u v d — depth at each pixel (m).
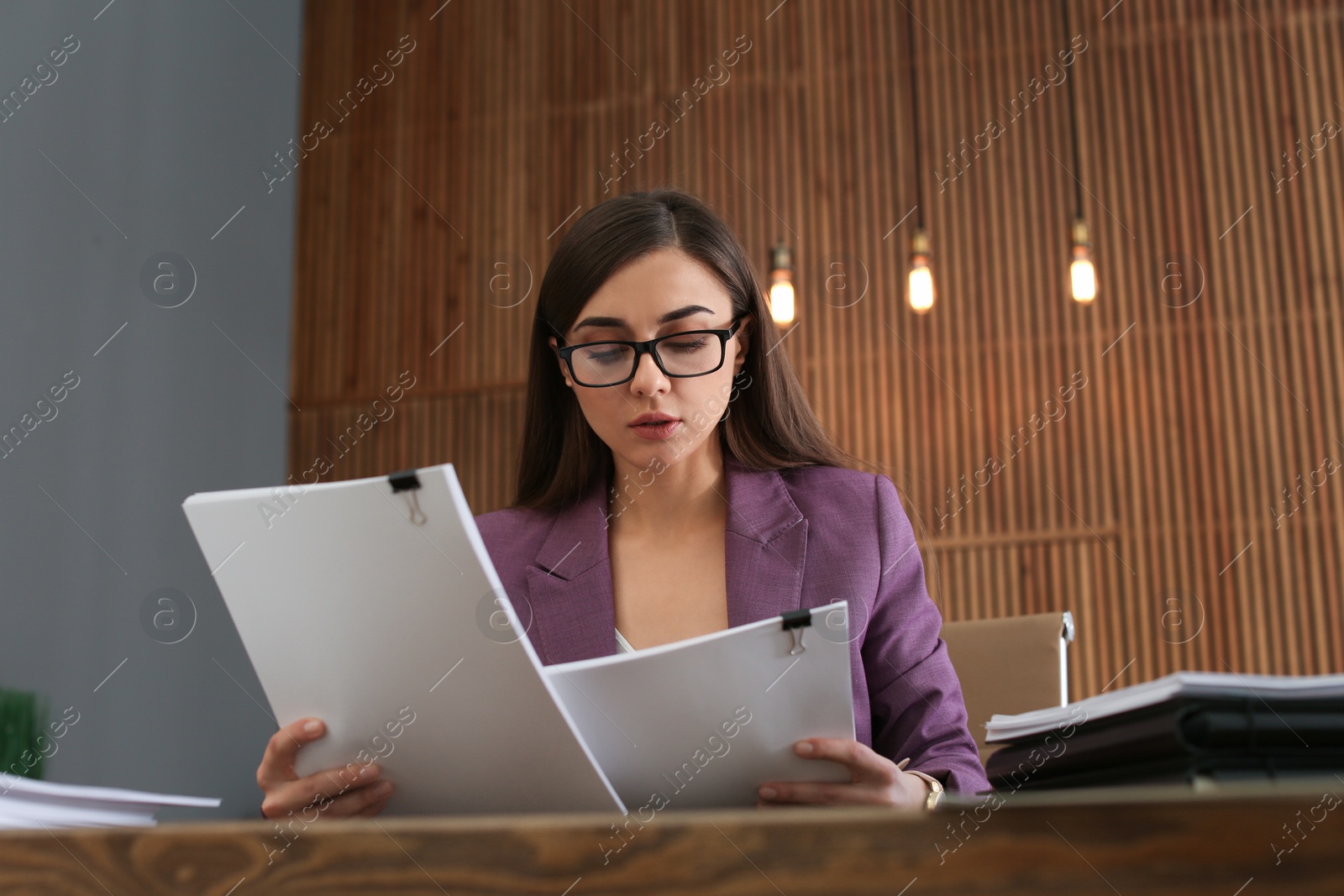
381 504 1.07
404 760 1.15
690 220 1.65
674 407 1.57
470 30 6.28
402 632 1.10
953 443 5.48
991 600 5.33
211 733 4.78
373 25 6.34
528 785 1.13
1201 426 5.30
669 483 1.70
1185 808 0.63
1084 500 5.34
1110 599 5.25
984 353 5.53
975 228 5.62
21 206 3.88
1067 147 5.60
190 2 5.15
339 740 1.16
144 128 4.69
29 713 3.56
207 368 5.15
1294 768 0.77
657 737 1.15
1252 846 0.62
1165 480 5.29
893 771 1.12
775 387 1.77
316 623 1.12
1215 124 5.49
